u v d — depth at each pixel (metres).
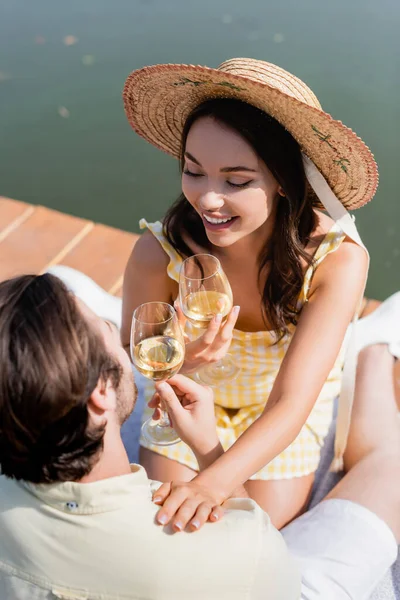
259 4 5.74
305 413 1.78
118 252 3.30
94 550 1.18
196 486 1.51
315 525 1.96
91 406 1.16
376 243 4.01
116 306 2.81
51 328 1.09
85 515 1.18
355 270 1.96
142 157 4.73
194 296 1.83
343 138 1.72
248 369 2.17
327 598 1.82
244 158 1.75
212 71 1.67
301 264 1.97
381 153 4.32
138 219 4.30
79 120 4.90
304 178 1.87
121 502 1.18
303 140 1.78
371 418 2.27
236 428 2.22
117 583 1.19
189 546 1.21
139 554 1.18
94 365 1.13
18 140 4.79
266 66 1.82
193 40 5.25
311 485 2.20
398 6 5.63
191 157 1.80
